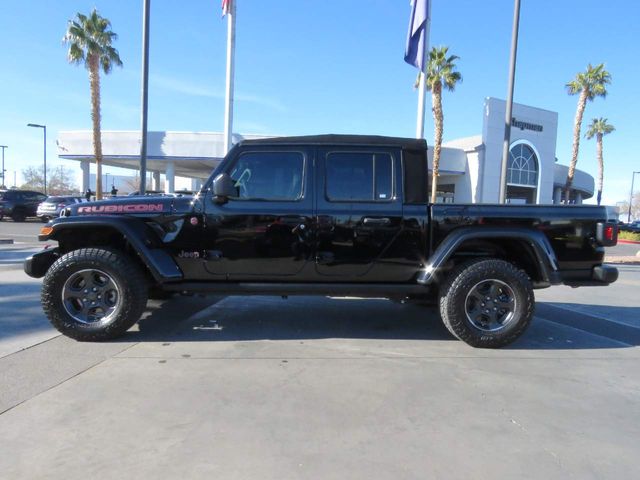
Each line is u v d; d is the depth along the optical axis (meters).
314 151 4.61
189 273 4.66
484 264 4.52
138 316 4.53
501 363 4.18
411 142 4.64
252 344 4.58
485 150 34.94
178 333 4.90
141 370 3.80
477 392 3.51
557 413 3.18
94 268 4.41
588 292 8.16
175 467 2.44
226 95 11.85
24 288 6.92
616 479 2.42
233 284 4.66
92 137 29.73
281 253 4.60
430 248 4.62
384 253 4.62
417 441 2.76
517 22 12.15
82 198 27.23
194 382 3.58
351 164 4.61
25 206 27.59
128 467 2.43
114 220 4.44
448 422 3.01
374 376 3.79
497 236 4.51
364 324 5.43
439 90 29.94
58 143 30.08
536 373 3.94
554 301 7.28
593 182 57.62
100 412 3.04
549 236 4.64
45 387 3.41
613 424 3.03
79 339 4.50
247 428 2.87
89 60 26.75
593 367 4.13
